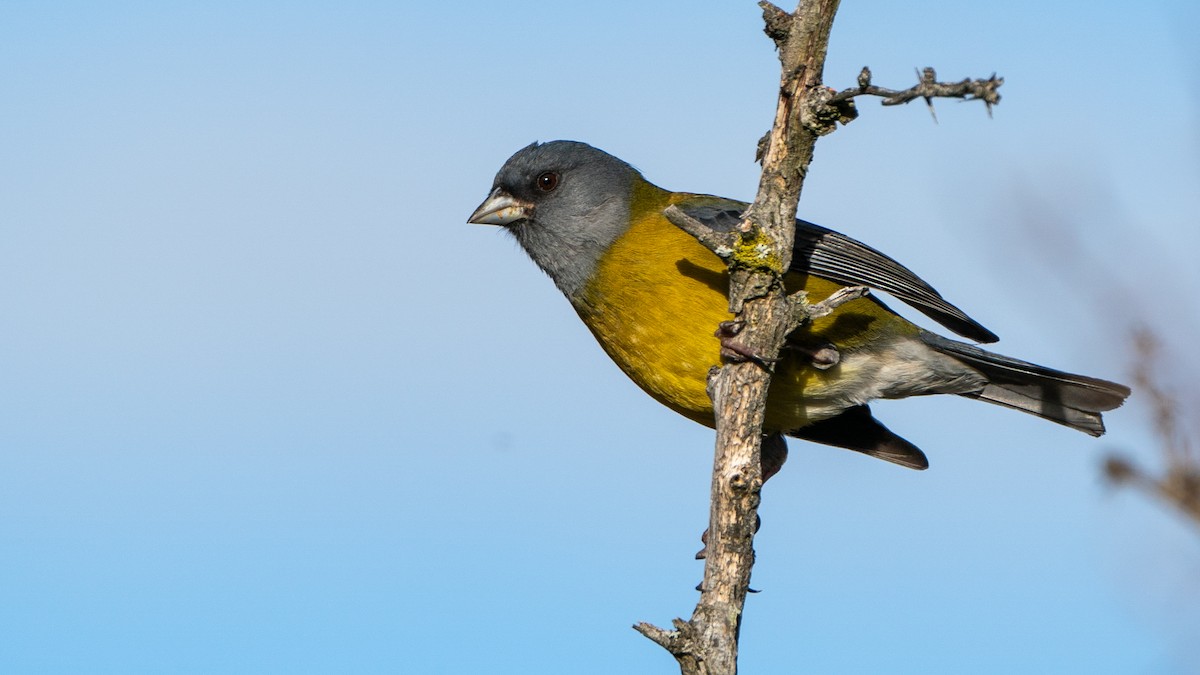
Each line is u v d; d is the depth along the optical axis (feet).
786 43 23.31
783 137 23.65
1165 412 21.25
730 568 23.30
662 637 22.61
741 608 23.21
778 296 24.04
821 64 23.31
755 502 23.54
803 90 23.31
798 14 23.08
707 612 22.97
